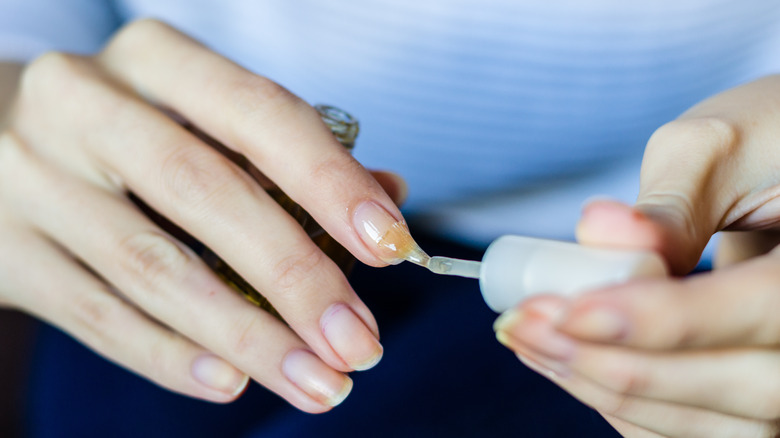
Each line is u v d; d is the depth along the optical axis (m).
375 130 0.50
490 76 0.46
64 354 0.41
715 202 0.26
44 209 0.32
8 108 0.38
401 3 0.44
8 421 0.51
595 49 0.44
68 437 0.37
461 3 0.43
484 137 0.48
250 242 0.28
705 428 0.24
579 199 0.52
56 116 0.32
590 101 0.46
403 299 0.42
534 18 0.43
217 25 0.50
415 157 0.50
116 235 0.31
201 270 0.30
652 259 0.22
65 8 0.49
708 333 0.22
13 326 0.53
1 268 0.33
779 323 0.22
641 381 0.22
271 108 0.29
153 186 0.30
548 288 0.23
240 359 0.29
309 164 0.28
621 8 0.42
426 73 0.46
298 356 0.29
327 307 0.28
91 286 0.33
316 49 0.48
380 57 0.47
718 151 0.26
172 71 0.31
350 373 0.36
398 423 0.34
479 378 0.36
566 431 0.33
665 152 0.27
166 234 0.31
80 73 0.32
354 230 0.28
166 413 0.38
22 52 0.48
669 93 0.46
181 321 0.30
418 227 0.51
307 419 0.35
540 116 0.47
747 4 0.43
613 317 0.21
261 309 0.30
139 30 0.33
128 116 0.31
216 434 0.37
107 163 0.31
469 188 0.51
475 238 0.53
